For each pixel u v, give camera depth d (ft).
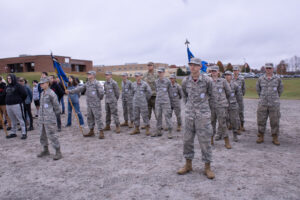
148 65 26.43
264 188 11.39
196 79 12.73
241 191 11.14
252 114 35.32
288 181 12.09
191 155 13.42
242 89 24.62
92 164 15.51
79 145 20.24
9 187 12.47
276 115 18.84
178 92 25.05
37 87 33.88
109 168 14.69
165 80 22.00
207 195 10.84
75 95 27.71
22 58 160.86
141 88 23.29
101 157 16.88
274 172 13.30
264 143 19.62
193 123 12.78
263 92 19.22
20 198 11.24
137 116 23.91
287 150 17.48
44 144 17.46
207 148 12.71
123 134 24.12
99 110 22.21
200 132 12.59
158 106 22.30
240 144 19.47
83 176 13.57
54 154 17.97
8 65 166.91
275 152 17.03
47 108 16.31
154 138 22.11
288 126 26.08
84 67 190.70
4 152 18.76
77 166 15.24
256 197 10.53
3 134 25.55
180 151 17.79
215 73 18.86
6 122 31.37
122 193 11.34
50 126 16.34
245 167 14.17
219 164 14.82
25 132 23.30
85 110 44.83
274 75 19.01
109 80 24.27
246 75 168.96
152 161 15.72
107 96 24.57
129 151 18.13
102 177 13.33
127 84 27.81
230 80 21.01
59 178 13.43
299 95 70.64
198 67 12.50
